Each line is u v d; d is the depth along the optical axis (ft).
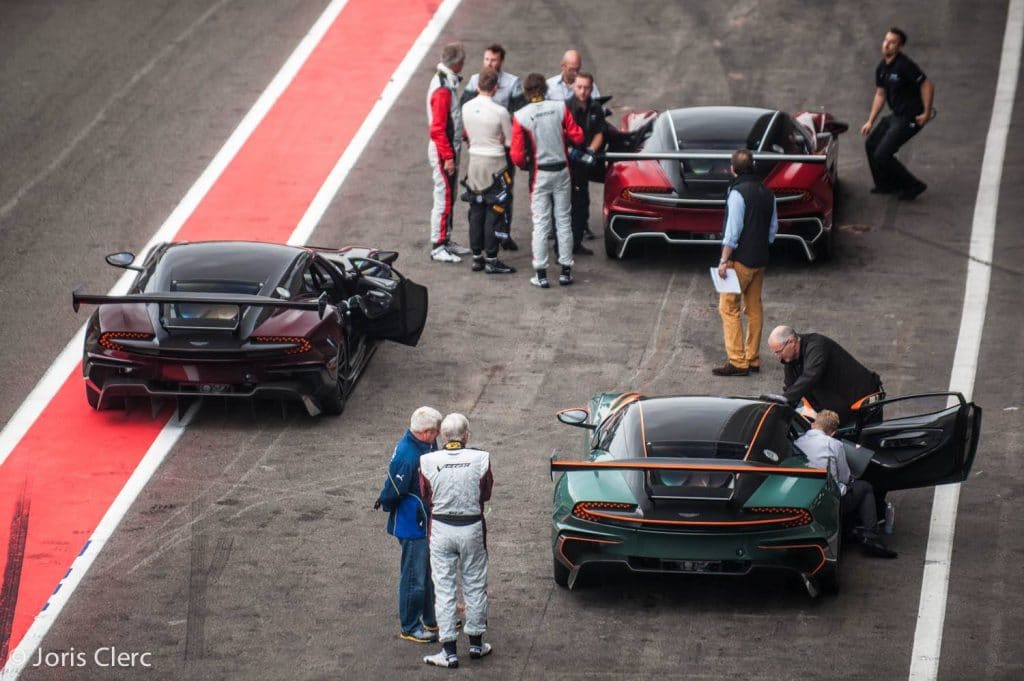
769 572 114.21
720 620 116.57
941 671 108.27
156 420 155.53
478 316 183.32
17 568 125.80
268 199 216.54
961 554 127.34
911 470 129.80
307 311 151.64
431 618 115.24
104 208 212.84
